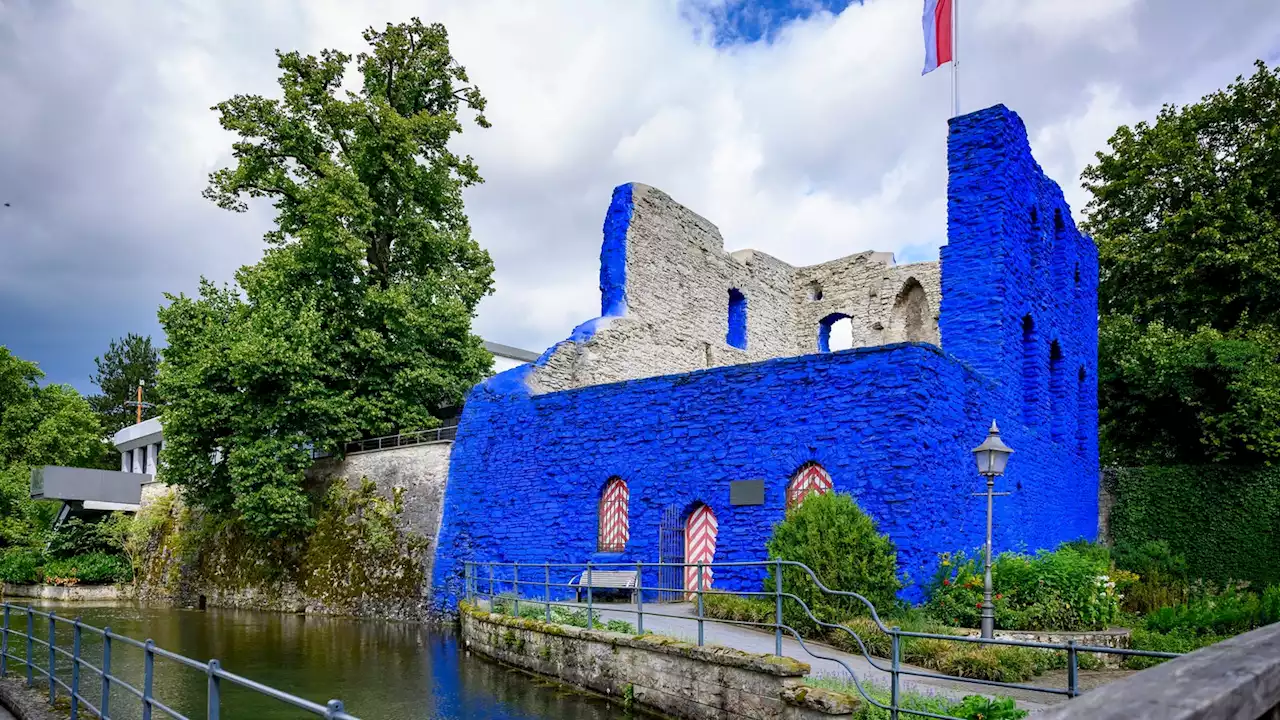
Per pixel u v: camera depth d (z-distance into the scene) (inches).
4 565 1389.0
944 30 758.5
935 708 321.7
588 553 721.0
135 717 443.5
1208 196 1112.8
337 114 1050.1
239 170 1072.8
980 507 632.4
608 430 730.8
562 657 503.5
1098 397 1059.9
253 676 546.0
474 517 826.2
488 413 847.1
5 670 465.4
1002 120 700.0
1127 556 879.1
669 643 418.9
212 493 1045.8
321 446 976.3
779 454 616.4
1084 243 981.2
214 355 984.9
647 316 984.3
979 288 692.1
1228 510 900.6
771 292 1252.5
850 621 479.2
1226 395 915.4
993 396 669.3
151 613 1023.6
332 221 1000.9
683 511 663.1
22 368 1718.8
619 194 983.0
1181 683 72.1
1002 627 509.0
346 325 1038.4
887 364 574.2
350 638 717.9
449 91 1154.7
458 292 1149.7
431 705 448.5
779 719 353.4
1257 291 1032.2
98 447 2049.7
